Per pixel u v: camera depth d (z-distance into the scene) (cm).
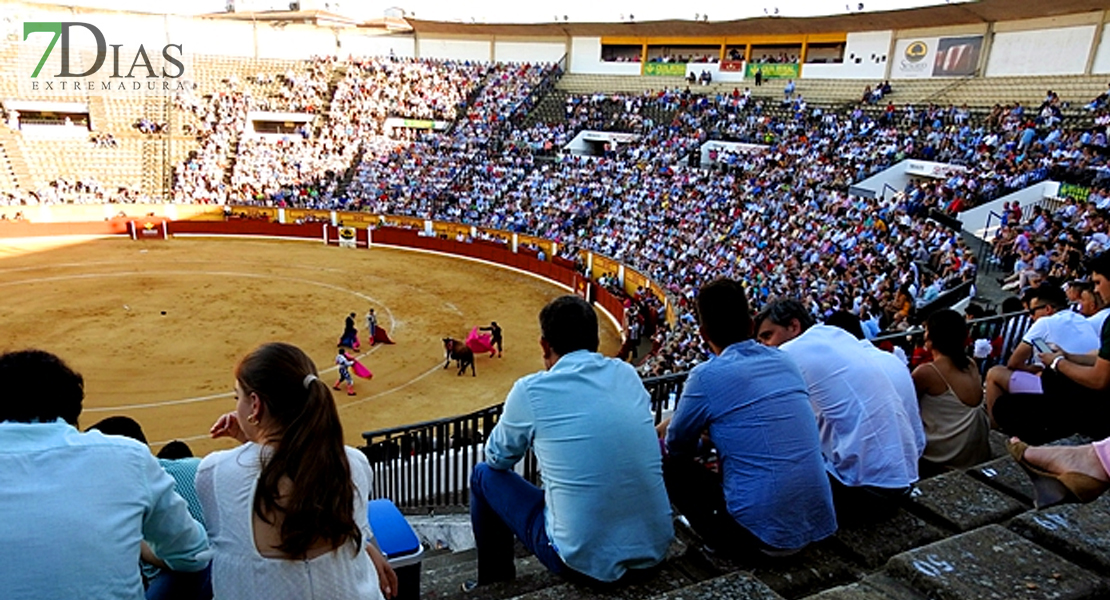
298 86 5016
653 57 4806
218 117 4703
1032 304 621
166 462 337
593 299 3025
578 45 5034
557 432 318
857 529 380
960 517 387
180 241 3975
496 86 4991
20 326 2347
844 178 2955
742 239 2672
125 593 227
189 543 270
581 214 3594
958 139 2828
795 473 334
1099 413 465
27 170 4134
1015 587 294
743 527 339
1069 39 2992
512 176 4147
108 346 2186
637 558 321
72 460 227
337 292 3002
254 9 6059
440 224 3950
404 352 2281
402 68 5172
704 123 3953
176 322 2458
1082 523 343
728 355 357
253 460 252
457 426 849
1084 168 2058
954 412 489
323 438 241
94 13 4709
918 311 1344
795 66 4172
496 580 399
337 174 4500
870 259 2020
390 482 948
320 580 247
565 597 317
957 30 3444
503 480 373
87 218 3966
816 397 407
